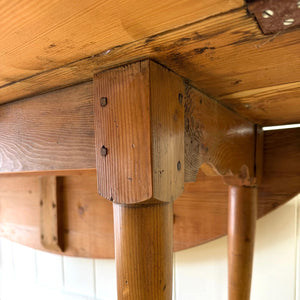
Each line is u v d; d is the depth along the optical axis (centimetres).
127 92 27
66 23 20
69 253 87
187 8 19
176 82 30
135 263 27
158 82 27
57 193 87
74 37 22
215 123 40
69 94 35
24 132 40
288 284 68
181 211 73
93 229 83
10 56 25
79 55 25
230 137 46
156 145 27
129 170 27
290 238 67
